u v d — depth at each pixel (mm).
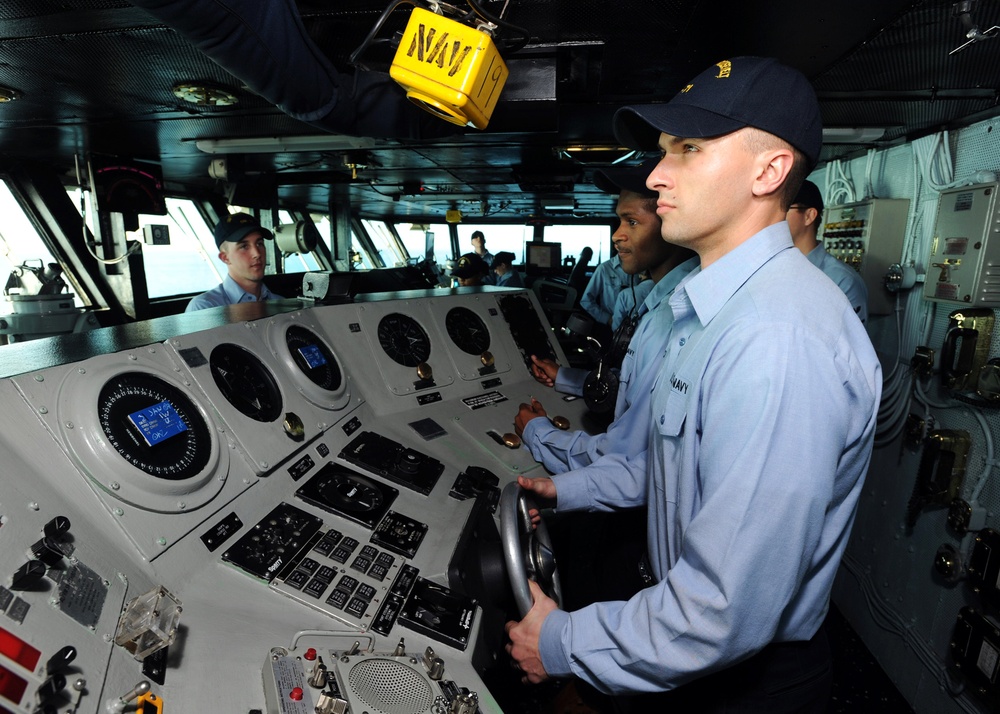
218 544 1091
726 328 878
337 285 2078
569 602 2555
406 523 1341
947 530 2027
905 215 2428
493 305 2508
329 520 1275
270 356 1522
